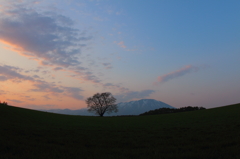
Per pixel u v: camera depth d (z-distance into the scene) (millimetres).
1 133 17266
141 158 10586
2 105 44562
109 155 11250
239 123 25844
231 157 9969
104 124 35031
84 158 10617
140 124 34438
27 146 13055
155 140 16672
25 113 40969
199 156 10422
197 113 51094
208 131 20828
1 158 10125
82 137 18156
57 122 34406
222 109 53094
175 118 43594
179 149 12805
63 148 13023
